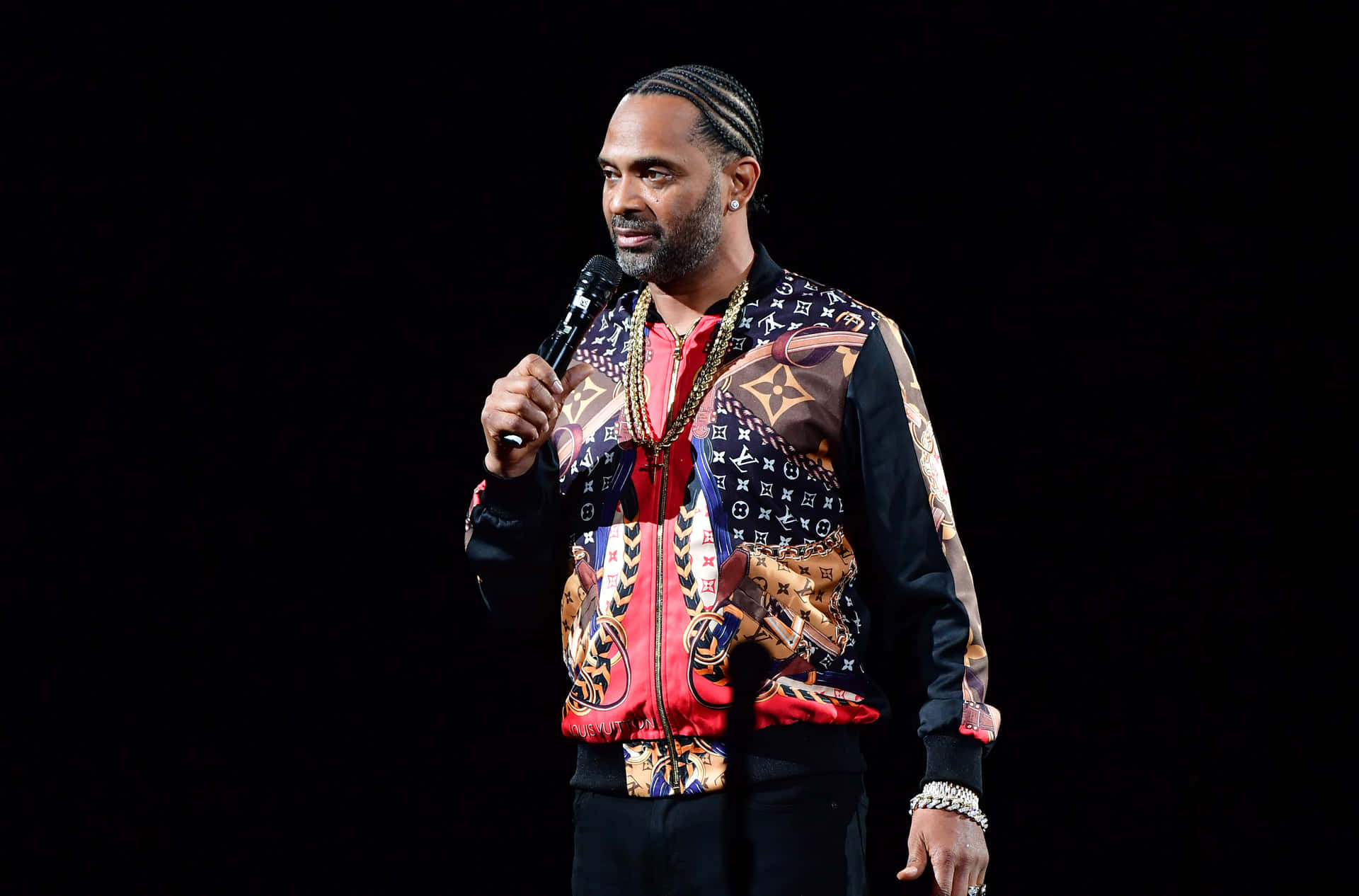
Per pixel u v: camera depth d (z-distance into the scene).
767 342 6.79
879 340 6.75
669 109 6.71
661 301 7.14
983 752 6.38
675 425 6.68
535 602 7.12
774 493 6.50
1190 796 11.67
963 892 6.16
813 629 6.45
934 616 6.49
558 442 6.97
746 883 6.24
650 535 6.55
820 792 6.36
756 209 7.57
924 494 6.56
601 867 6.57
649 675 6.39
